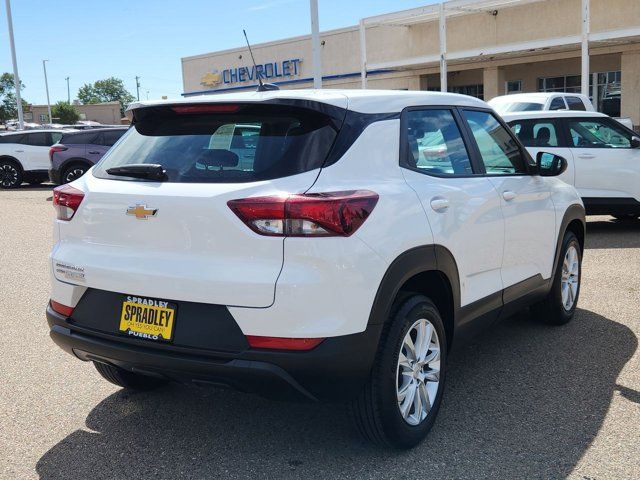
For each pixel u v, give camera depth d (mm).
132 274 3146
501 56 23766
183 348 3021
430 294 3756
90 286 3318
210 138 3291
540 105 14148
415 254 3266
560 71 23469
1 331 5574
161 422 3828
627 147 9406
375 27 28484
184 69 37250
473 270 3889
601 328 5348
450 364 4637
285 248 2885
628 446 3430
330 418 3848
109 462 3381
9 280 7508
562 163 4695
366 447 3486
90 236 3361
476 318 4016
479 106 4414
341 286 2924
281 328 2881
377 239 3062
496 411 3867
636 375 4371
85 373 4609
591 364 4578
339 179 3078
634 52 20812
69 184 3617
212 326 2992
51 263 3531
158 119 3543
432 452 3410
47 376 4551
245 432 3688
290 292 2857
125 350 3166
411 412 3461
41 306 6375
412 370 3418
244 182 3018
